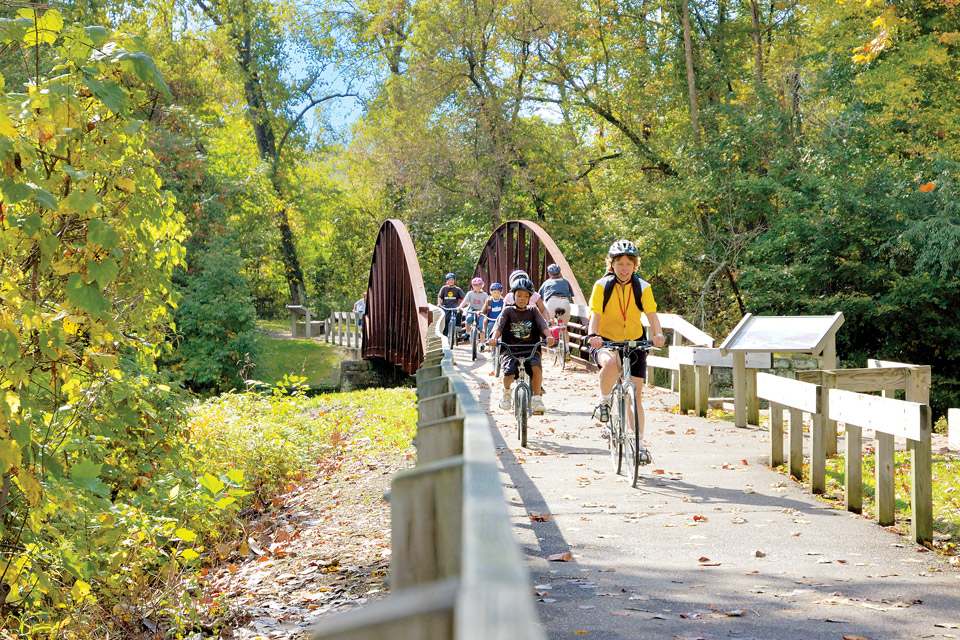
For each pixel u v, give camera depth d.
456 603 0.89
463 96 35.75
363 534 7.63
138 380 6.88
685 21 34.59
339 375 32.44
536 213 37.91
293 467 11.33
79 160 5.10
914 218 26.42
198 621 5.60
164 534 6.16
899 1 26.38
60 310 5.11
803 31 34.94
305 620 5.43
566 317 18.38
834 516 6.76
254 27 42.66
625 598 4.68
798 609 4.46
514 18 35.31
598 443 10.15
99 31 5.09
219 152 44.06
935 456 10.11
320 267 53.72
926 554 5.67
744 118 31.05
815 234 27.78
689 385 12.88
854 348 29.33
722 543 5.94
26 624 5.47
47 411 5.84
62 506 5.34
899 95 26.36
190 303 26.14
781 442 8.80
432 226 40.16
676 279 35.12
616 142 41.34
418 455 3.09
